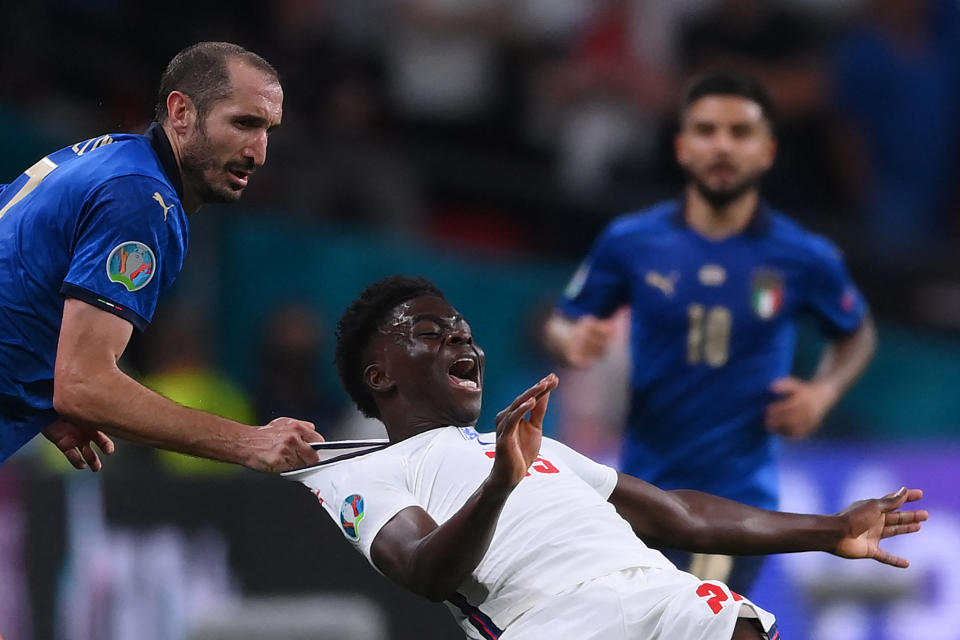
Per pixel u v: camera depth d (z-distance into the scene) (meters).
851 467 25.77
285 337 28.14
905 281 34.91
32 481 23.03
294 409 28.03
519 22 37.34
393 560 12.75
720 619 12.50
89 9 32.78
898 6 38.34
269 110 14.16
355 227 32.66
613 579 13.09
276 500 23.72
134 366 27.92
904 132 38.00
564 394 27.77
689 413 19.81
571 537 13.32
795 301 20.02
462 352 14.30
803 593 24.50
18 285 13.73
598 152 37.06
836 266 20.19
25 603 22.67
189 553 23.34
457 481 13.58
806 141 37.72
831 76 38.00
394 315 14.48
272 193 31.78
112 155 13.87
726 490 19.81
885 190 38.03
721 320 19.72
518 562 13.16
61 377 13.15
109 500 23.25
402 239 32.28
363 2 36.38
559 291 30.88
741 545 14.21
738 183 19.48
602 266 20.44
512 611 13.12
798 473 25.55
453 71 36.78
